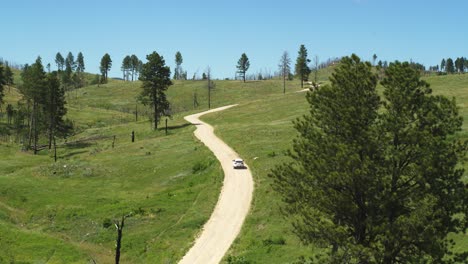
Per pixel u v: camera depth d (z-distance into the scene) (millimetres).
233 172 67375
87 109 181375
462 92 102625
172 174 73625
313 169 27016
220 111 138625
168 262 43375
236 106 143875
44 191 66500
